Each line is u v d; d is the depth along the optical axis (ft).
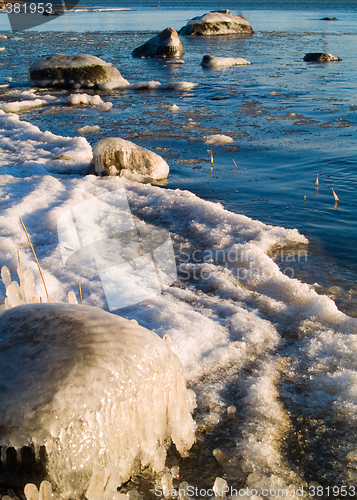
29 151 22.65
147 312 9.69
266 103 33.40
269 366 8.14
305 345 8.75
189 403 6.74
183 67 52.49
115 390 5.25
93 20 135.13
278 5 268.82
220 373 7.98
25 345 5.47
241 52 63.21
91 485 4.98
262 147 22.84
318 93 36.29
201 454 6.25
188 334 8.83
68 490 4.91
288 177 18.72
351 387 7.39
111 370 5.32
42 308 6.12
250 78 44.21
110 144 18.74
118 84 41.55
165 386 5.93
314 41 75.20
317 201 16.21
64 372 5.11
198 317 9.46
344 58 55.72
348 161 20.13
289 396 7.40
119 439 5.32
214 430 6.68
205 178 18.94
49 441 4.76
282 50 64.34
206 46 70.38
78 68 42.22
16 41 77.46
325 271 11.61
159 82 43.24
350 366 8.02
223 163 20.74
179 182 18.56
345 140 23.34
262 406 7.08
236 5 273.75
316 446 6.41
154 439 5.81
